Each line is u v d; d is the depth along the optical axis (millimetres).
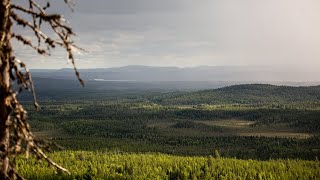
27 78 6664
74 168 129875
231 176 136625
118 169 143500
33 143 6539
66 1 6645
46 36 6645
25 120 6527
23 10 6668
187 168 145250
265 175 132250
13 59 6625
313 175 136625
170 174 141750
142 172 139375
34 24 6684
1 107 6355
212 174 143125
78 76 6680
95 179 89125
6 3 6535
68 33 6680
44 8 6688
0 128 6320
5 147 6285
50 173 85438
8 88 6449
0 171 6176
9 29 6621
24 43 6652
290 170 141750
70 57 6621
